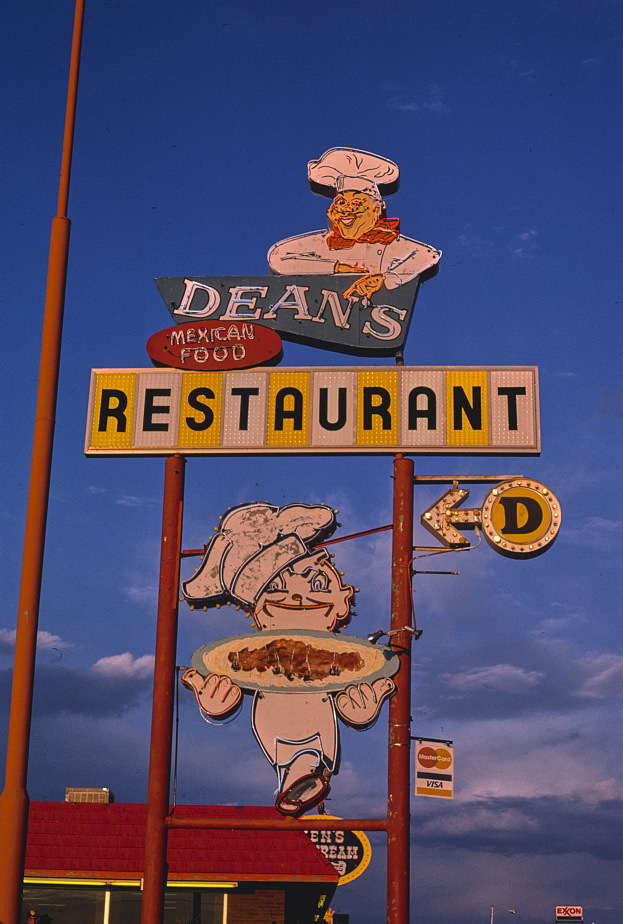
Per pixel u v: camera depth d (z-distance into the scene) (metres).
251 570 20.31
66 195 16.72
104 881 25.25
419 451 20.80
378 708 19.22
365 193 22.67
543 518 20.22
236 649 19.78
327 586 20.19
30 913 24.50
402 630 19.47
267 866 25.95
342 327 21.80
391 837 18.34
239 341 21.67
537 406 21.00
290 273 22.28
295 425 21.14
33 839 26.08
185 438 21.23
